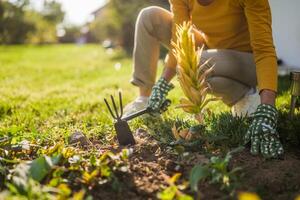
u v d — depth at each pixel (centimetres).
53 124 366
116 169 225
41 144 286
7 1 2934
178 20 311
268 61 261
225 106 394
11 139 270
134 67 352
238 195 202
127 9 1720
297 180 219
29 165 221
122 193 211
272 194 209
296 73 283
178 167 231
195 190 199
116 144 278
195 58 253
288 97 411
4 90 585
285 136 267
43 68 1016
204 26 307
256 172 226
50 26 4150
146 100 342
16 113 425
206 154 244
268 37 265
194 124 293
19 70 948
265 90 255
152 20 341
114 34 2045
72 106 459
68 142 288
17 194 196
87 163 233
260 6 268
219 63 305
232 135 268
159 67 866
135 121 318
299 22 602
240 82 319
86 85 662
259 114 249
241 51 312
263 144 242
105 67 1052
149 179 223
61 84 695
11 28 3044
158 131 293
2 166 235
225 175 211
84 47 2738
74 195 202
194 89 256
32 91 595
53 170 224
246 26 302
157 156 252
